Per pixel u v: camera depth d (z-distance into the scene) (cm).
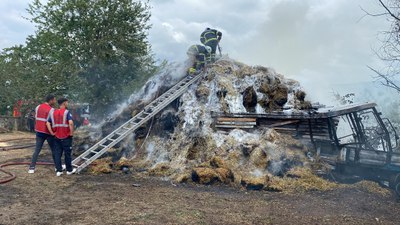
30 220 514
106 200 635
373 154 792
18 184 736
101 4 2223
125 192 701
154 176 873
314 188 776
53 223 504
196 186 783
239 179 809
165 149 995
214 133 974
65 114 850
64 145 849
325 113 868
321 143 922
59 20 2219
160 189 738
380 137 955
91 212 560
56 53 2306
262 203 653
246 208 616
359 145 933
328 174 856
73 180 801
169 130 1070
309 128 921
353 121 935
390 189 775
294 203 661
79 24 2220
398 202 690
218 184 798
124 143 1076
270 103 1102
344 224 541
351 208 636
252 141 908
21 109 2314
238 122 985
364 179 822
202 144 956
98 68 2255
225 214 573
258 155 866
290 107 1089
